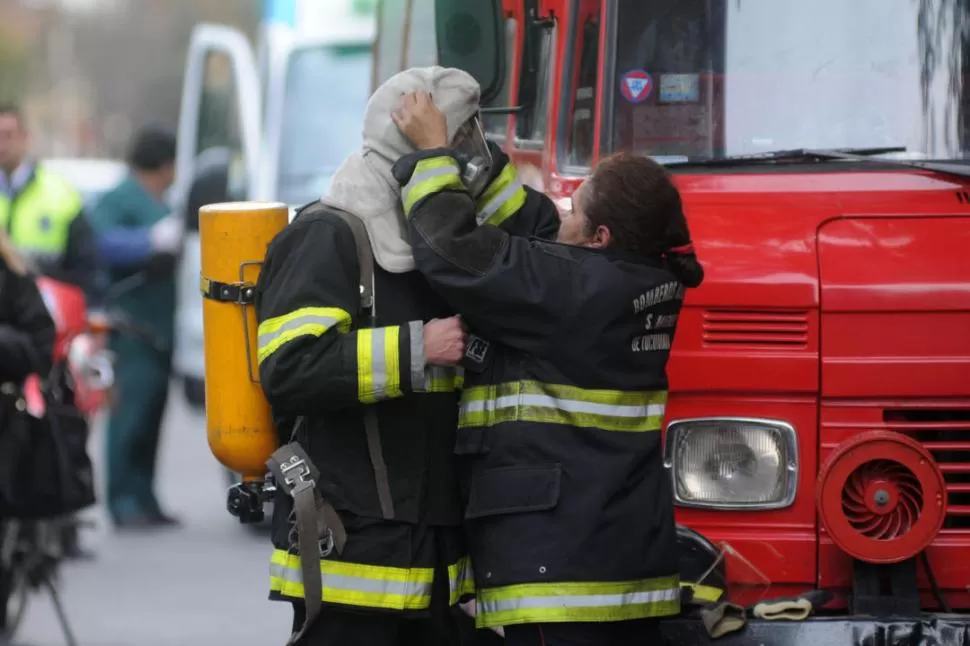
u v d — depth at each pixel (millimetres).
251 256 12516
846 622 12406
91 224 28469
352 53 33656
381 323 12266
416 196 11969
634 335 12023
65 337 19281
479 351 12070
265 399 12586
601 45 15047
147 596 24031
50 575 21141
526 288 11789
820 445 13203
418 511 12172
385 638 12383
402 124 12188
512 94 16938
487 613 12000
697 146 14969
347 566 12070
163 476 35562
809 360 13133
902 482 12859
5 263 18547
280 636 21625
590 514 11766
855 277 13164
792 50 14977
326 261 12039
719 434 13266
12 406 18484
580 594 11703
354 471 12148
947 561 13117
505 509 11852
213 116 38438
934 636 12336
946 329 13133
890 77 14914
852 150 14805
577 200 12328
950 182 14297
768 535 13234
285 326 11898
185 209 32562
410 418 12242
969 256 13234
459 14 15375
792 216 13703
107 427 29562
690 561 12922
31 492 18578
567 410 11875
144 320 30031
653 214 12078
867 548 12734
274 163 33156
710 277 13281
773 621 12477
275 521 12492
